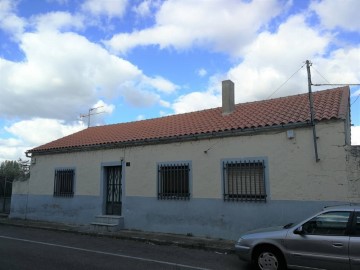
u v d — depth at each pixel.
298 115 10.66
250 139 11.00
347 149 9.40
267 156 10.61
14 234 13.06
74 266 7.75
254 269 7.66
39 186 17.19
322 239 6.44
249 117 12.15
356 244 6.11
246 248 7.25
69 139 17.73
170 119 15.93
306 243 6.58
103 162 14.77
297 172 10.04
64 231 13.71
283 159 10.32
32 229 14.65
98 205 14.64
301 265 6.61
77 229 13.72
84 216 15.07
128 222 13.51
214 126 12.26
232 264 8.19
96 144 14.85
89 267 7.69
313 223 6.71
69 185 15.94
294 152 10.16
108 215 14.24
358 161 9.23
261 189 10.66
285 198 10.14
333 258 6.27
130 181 13.72
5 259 8.40
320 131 9.81
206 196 11.63
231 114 13.40
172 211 12.38
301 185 9.94
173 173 12.55
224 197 11.24
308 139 9.98
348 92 12.04
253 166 10.88
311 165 9.85
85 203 15.12
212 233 11.35
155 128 14.80
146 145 13.46
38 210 16.97
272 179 10.43
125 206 13.71
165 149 12.88
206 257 9.02
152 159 13.20
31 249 9.88
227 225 11.09
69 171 16.03
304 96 12.98
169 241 10.81
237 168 11.17
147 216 13.02
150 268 7.72
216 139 11.70
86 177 15.30
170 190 12.59
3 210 19.77
